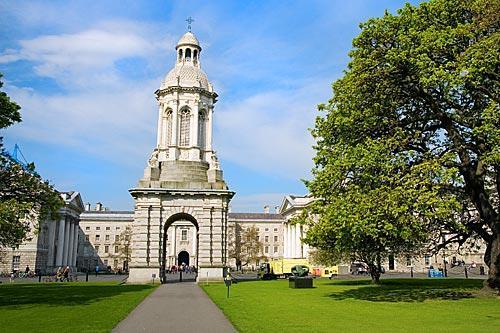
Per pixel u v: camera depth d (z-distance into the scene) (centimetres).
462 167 2939
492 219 2950
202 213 5244
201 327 1917
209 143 5875
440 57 2905
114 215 14750
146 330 1841
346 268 8869
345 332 1723
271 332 1734
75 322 1977
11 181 3200
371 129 3056
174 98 5806
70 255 11088
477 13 2897
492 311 2309
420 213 2597
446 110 2961
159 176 5353
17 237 3056
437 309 2408
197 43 6144
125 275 9294
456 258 10600
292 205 11850
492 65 2658
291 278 4484
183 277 7325
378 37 3022
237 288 4250
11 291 3878
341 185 2902
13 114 3103
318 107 3253
